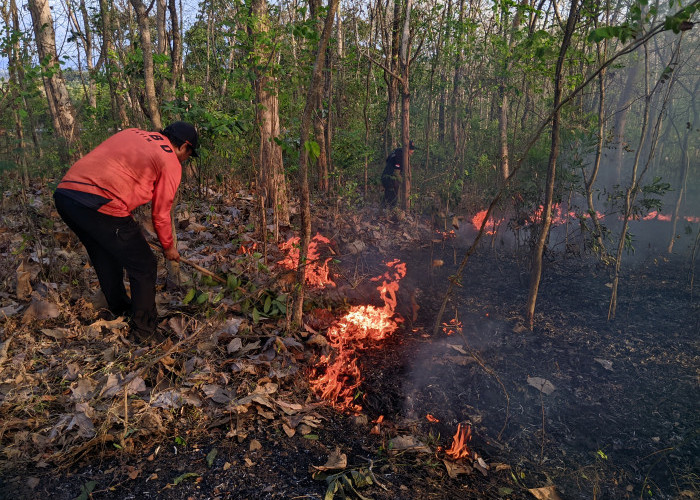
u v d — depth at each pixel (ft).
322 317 11.57
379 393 9.12
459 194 22.21
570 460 7.65
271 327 10.78
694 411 8.51
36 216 13.92
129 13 25.77
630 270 15.33
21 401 7.70
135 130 9.72
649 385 9.35
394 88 26.25
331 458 7.17
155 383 8.54
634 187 12.01
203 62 34.68
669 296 13.24
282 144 9.72
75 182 9.00
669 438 7.95
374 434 8.00
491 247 18.11
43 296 10.92
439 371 9.90
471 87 26.71
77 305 10.80
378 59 27.25
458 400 9.05
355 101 28.71
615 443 7.93
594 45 15.38
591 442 8.00
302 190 9.73
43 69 22.07
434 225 20.53
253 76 17.10
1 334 9.58
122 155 9.12
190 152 10.43
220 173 22.34
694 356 10.23
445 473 7.23
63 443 7.02
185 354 9.34
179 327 10.30
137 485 6.51
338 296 12.56
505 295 13.94
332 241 17.04
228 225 17.84
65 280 12.10
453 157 26.71
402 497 6.63
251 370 9.07
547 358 10.45
